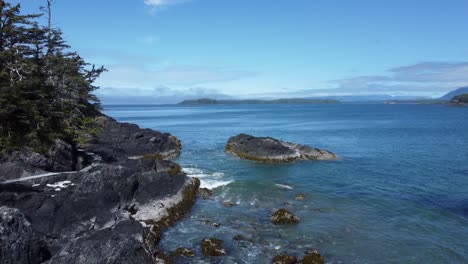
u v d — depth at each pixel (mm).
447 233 21422
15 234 14844
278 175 36812
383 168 40438
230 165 42500
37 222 18812
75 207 20500
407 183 33438
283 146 45281
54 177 25516
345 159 46156
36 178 24984
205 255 18438
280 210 23547
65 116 36406
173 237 20766
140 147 47875
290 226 22281
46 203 20109
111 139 49062
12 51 28078
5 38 29094
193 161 45375
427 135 73562
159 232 20844
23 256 14750
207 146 59281
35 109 28281
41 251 15711
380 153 51125
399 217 24109
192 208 25812
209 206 26281
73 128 36688
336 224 22688
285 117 152750
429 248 19391
